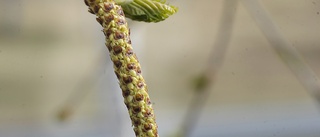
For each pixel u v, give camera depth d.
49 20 1.50
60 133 1.12
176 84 1.40
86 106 1.09
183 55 1.44
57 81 1.43
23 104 1.32
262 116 1.18
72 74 1.44
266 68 1.38
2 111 1.30
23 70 1.41
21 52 1.41
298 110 1.16
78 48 1.45
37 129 1.21
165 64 1.42
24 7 1.40
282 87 1.35
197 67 1.43
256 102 1.33
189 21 1.44
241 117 1.21
